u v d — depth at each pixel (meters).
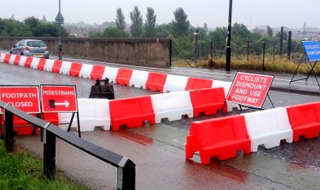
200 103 10.59
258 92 10.16
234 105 11.41
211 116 10.56
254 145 7.31
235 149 7.02
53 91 8.18
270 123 7.71
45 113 8.47
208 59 26.94
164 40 27.14
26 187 5.02
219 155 6.79
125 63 29.77
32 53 30.09
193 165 6.55
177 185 5.66
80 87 15.91
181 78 14.26
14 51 31.67
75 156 6.85
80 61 31.61
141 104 9.41
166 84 14.78
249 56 26.00
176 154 7.14
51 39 41.59
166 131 8.85
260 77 10.20
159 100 9.77
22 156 6.44
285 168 6.46
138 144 7.76
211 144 6.71
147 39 28.33
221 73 21.80
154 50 27.92
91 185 5.51
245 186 5.66
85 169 6.19
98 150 4.20
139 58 29.14
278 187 5.64
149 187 5.57
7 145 6.83
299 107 8.30
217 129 6.89
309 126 8.35
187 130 8.96
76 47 36.75
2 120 7.98
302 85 16.42
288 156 7.13
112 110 8.95
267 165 6.61
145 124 9.52
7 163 5.79
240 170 6.35
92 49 34.41
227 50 23.50
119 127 9.01
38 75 20.75
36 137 8.14
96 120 8.83
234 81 10.70
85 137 8.23
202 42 51.09
